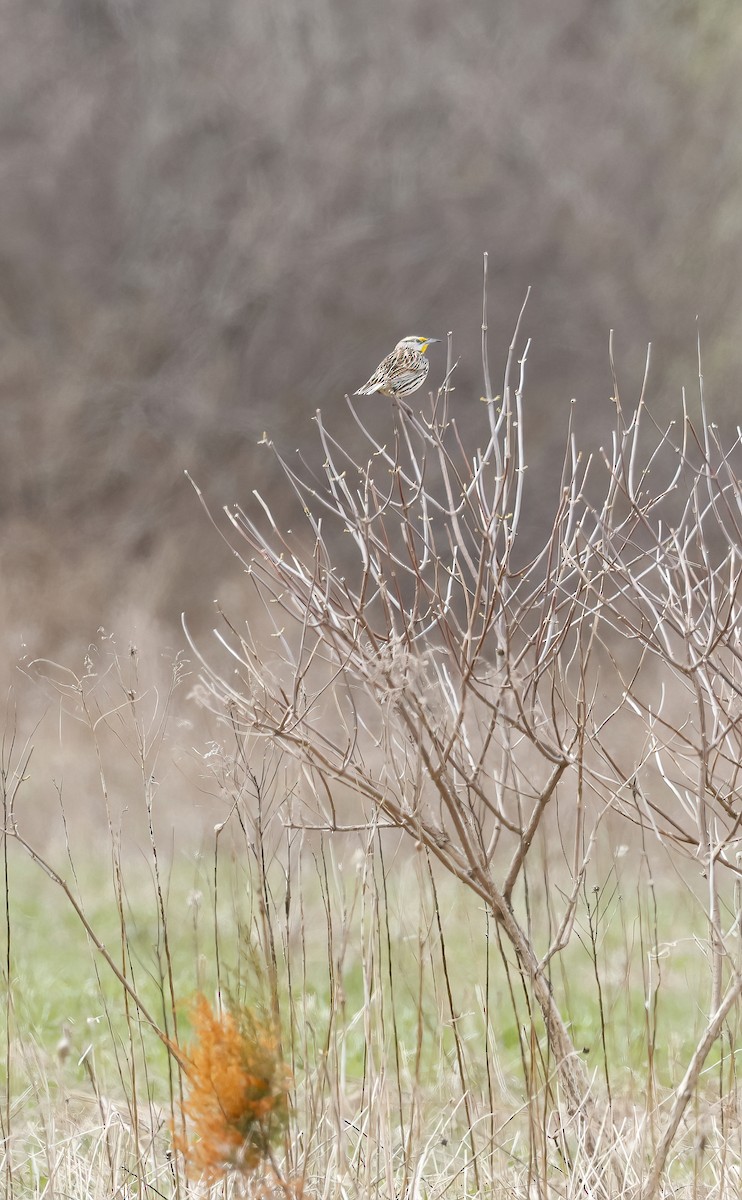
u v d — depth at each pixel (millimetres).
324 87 37656
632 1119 6598
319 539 5840
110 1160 6125
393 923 9336
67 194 36031
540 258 36469
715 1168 6332
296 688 5844
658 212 36688
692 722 6555
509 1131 7219
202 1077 5230
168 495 32438
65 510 31969
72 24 37406
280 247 35656
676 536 5918
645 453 32656
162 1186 6535
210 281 35656
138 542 31328
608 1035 8828
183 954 11297
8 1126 6617
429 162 37219
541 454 33750
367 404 34906
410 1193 6070
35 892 14031
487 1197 6188
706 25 37656
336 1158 5918
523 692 5902
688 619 5738
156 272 35812
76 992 10375
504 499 5703
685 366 34531
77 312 34938
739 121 36250
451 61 38219
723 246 35219
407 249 36375
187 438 33438
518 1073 8461
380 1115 6105
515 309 36062
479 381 35531
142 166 36531
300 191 36531
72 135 36344
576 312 35750
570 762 5863
